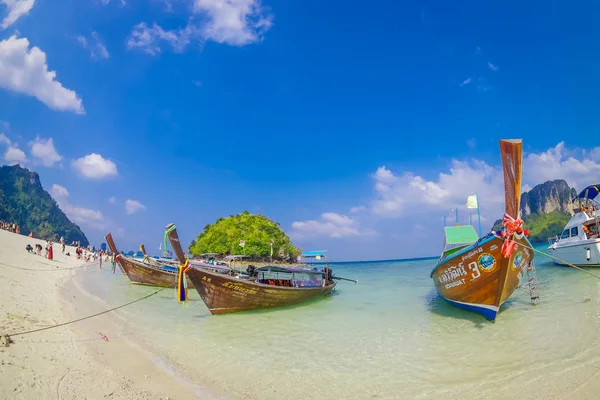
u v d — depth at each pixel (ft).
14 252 127.24
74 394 24.36
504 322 46.70
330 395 28.78
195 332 49.47
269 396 28.66
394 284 110.42
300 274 76.79
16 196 622.13
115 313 60.18
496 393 27.43
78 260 183.62
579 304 51.85
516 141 38.11
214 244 260.83
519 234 41.78
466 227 65.10
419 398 27.61
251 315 60.75
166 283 97.55
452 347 39.34
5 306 45.96
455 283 51.42
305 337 46.68
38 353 30.71
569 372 29.78
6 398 21.62
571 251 89.51
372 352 39.42
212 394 28.58
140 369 32.65
